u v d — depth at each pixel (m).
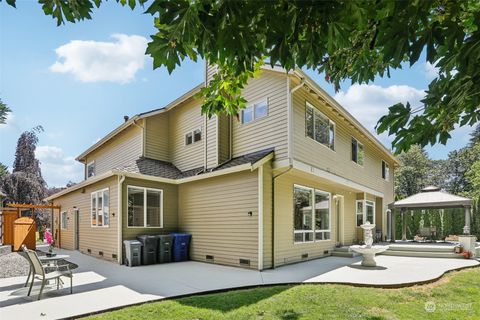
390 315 4.71
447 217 19.20
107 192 11.37
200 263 10.17
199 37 2.17
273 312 4.80
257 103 10.30
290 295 5.72
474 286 6.66
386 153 18.50
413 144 2.37
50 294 6.00
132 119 13.12
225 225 9.84
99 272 8.44
